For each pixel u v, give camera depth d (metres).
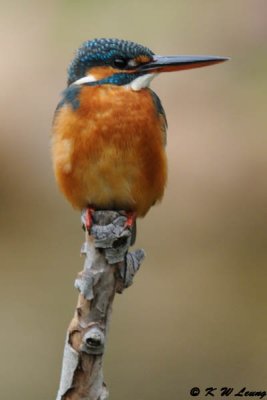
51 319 15.08
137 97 9.15
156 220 15.27
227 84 14.89
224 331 14.98
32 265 15.59
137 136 9.04
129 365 14.45
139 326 14.95
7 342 14.74
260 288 15.13
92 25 15.66
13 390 14.19
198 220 15.12
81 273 8.21
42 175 15.29
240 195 14.77
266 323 14.84
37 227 15.66
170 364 14.48
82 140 8.99
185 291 15.19
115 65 9.32
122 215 8.60
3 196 15.41
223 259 15.10
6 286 15.52
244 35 15.12
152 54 9.52
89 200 9.27
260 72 14.96
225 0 15.40
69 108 9.08
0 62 15.35
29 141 15.05
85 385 8.16
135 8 15.74
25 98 15.09
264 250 15.16
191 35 15.35
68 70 9.60
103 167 9.03
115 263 8.18
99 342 8.03
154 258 15.32
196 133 14.67
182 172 14.70
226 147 14.65
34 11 15.87
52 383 14.26
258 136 14.68
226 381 14.28
